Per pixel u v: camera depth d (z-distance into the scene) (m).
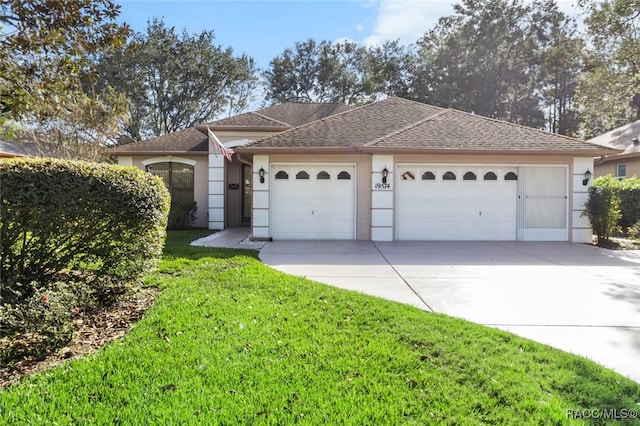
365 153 11.99
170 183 16.34
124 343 3.75
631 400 2.90
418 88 34.22
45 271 5.06
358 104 34.12
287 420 2.59
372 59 35.91
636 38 18.56
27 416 2.56
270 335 4.00
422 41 35.72
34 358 3.46
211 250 9.66
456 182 12.26
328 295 5.60
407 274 7.41
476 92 33.16
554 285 6.61
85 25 4.73
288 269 7.79
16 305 3.84
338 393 2.93
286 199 12.33
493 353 3.70
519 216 12.24
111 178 5.15
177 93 31.20
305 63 36.69
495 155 12.09
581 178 12.12
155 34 29.59
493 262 8.68
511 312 5.13
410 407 2.77
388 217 12.03
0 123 4.92
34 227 4.71
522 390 3.01
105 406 2.69
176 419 2.56
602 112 22.88
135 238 5.46
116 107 12.19
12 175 4.48
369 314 4.76
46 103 4.84
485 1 33.34
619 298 5.81
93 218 5.06
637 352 3.89
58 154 15.55
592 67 23.08
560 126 34.38
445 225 12.27
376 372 3.27
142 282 6.05
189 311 4.68
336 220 12.32
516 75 33.75
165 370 3.20
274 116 18.89
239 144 16.02
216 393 2.89
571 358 3.61
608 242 11.59
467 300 5.69
